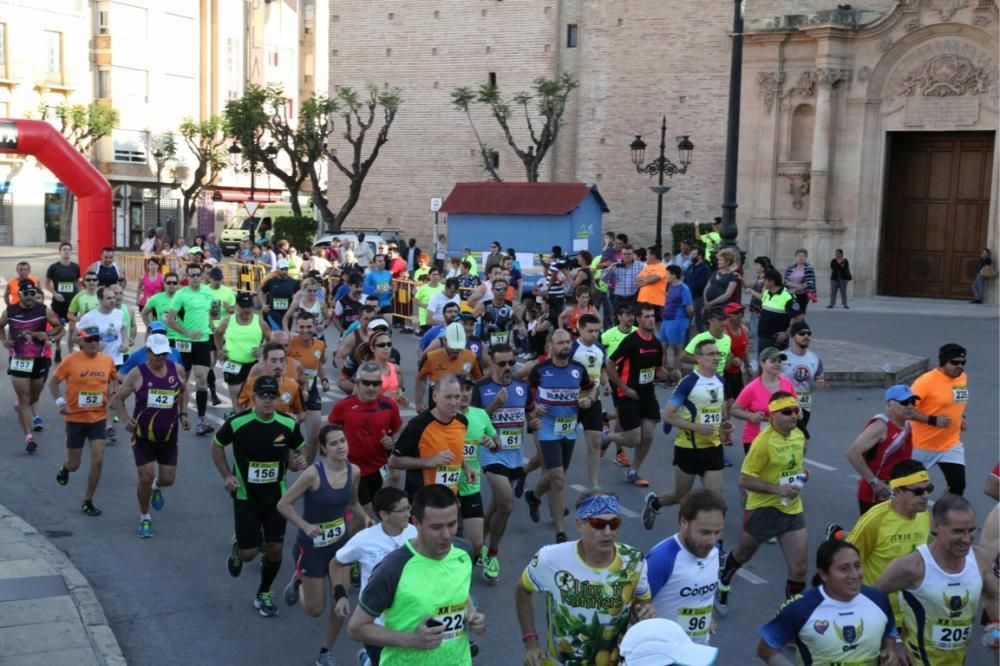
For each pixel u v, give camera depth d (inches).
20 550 379.2
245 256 1305.4
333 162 1774.1
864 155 1343.5
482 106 1680.6
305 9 2834.6
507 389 370.3
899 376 748.0
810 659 217.3
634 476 486.0
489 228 1280.8
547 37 1612.9
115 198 2298.2
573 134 1606.8
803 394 454.6
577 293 641.0
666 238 1514.5
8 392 673.6
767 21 1370.6
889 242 1379.2
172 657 302.7
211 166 2273.6
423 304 802.2
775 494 318.7
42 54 2207.2
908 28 1298.0
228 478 330.6
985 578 257.8
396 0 1737.2
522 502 460.4
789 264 1387.8
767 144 1393.9
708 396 390.6
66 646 297.4
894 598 246.7
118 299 546.6
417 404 473.1
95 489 446.9
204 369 576.4
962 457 386.9
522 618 231.5
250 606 342.3
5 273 1567.4
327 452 300.0
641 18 1514.5
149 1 2362.2
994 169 1274.6
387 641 207.0
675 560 228.7
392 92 1755.7
